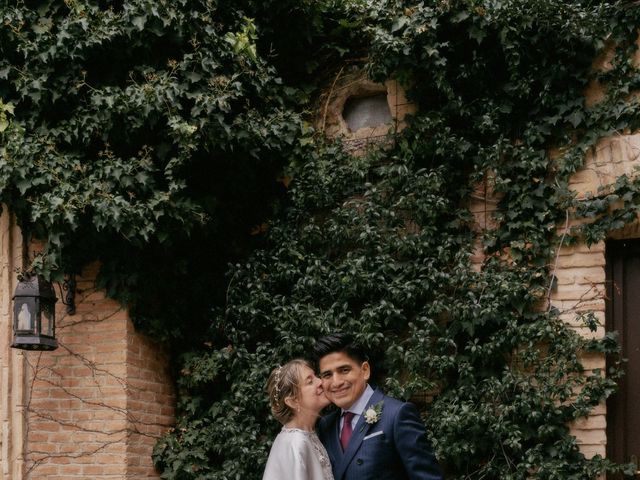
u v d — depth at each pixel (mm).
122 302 5262
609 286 5211
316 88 6066
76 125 5047
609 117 5105
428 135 5535
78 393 5277
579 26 5102
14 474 5211
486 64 5352
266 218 5992
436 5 5336
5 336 5332
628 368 5086
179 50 5270
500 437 4832
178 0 5074
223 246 5969
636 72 5105
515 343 4988
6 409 5262
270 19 5812
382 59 5441
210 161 5570
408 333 5379
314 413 3473
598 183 5117
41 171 4895
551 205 5152
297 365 3502
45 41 4930
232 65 5387
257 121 5539
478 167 5402
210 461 5582
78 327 5359
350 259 5418
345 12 5961
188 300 5793
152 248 5473
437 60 5270
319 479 3205
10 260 5383
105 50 5055
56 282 5145
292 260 5672
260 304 5613
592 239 5023
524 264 5203
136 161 5066
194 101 5191
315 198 5723
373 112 6023
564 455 4789
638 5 5070
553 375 4918
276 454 3270
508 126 5375
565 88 5242
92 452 5168
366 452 3139
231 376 5609
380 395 3305
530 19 5086
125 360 5230
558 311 5012
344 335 3348
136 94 4973
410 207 5391
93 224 4973
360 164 5703
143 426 5348
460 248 5352
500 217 5293
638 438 4973
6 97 5066
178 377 5781
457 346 5207
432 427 5023
